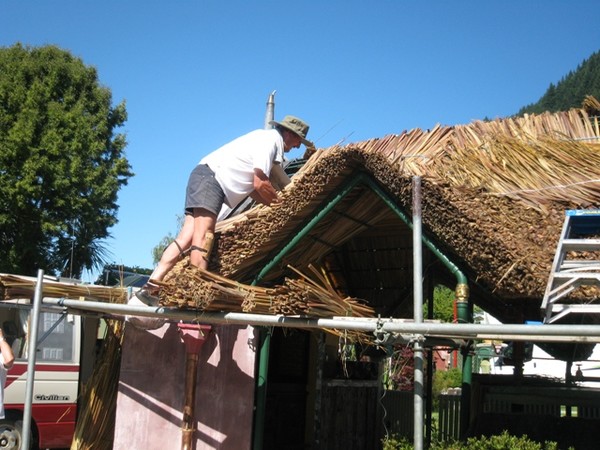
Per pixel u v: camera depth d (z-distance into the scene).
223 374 6.70
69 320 10.12
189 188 5.89
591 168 6.43
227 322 5.11
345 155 5.57
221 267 5.98
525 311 7.87
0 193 20.75
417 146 7.18
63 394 9.92
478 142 7.09
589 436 6.10
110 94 24.11
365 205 6.55
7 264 21.08
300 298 4.52
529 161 6.53
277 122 6.38
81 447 7.72
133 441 6.94
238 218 6.49
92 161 22.98
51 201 21.61
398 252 8.12
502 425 6.42
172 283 5.00
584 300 4.66
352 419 8.92
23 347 9.60
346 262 8.63
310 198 5.79
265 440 8.11
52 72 22.97
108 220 23.36
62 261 22.02
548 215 5.51
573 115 7.79
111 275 15.34
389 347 5.27
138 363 7.08
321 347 8.55
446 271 8.29
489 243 4.94
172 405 6.85
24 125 21.30
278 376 8.48
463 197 5.52
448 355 21.52
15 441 9.38
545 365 20.59
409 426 10.10
